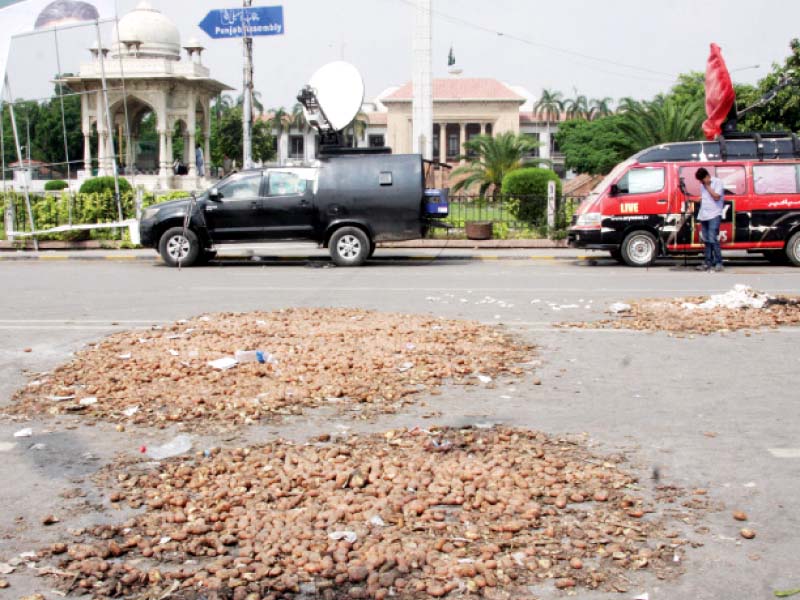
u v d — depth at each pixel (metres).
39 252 20.06
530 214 21.83
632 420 5.75
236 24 21.25
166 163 40.38
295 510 4.10
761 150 16.03
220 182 16.64
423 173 16.61
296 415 5.87
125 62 38.75
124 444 5.30
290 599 3.29
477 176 46.31
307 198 16.45
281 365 7.12
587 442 5.25
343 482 4.43
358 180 16.42
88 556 3.66
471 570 3.46
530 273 15.09
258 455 4.93
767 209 15.66
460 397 6.34
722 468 4.79
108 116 20.73
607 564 3.58
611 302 11.11
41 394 6.46
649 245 16.12
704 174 15.08
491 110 87.44
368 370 7.00
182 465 4.84
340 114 19.50
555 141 88.12
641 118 33.84
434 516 3.99
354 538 3.76
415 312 10.37
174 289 12.90
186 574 3.48
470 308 10.67
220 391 6.39
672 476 4.65
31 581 3.47
